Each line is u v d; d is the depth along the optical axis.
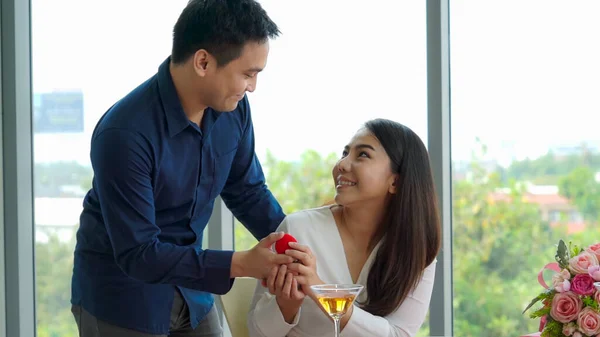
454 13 3.03
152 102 2.12
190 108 2.15
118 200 2.04
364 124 2.25
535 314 1.87
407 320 2.21
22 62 3.55
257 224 2.48
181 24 2.08
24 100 3.55
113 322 2.20
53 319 3.61
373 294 2.20
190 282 2.06
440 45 2.98
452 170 3.05
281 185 3.26
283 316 2.07
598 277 1.78
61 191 3.59
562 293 1.82
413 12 3.06
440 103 2.98
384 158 2.18
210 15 2.02
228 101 2.10
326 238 2.25
